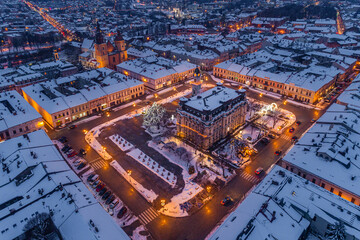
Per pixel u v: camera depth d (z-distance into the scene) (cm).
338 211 6362
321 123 10962
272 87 17550
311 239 6356
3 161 8831
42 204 7088
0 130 11269
